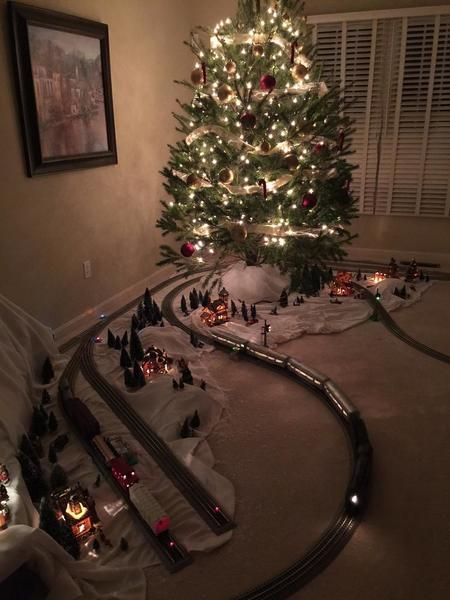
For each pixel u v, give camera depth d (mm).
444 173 4668
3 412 2248
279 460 2270
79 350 3230
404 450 2311
